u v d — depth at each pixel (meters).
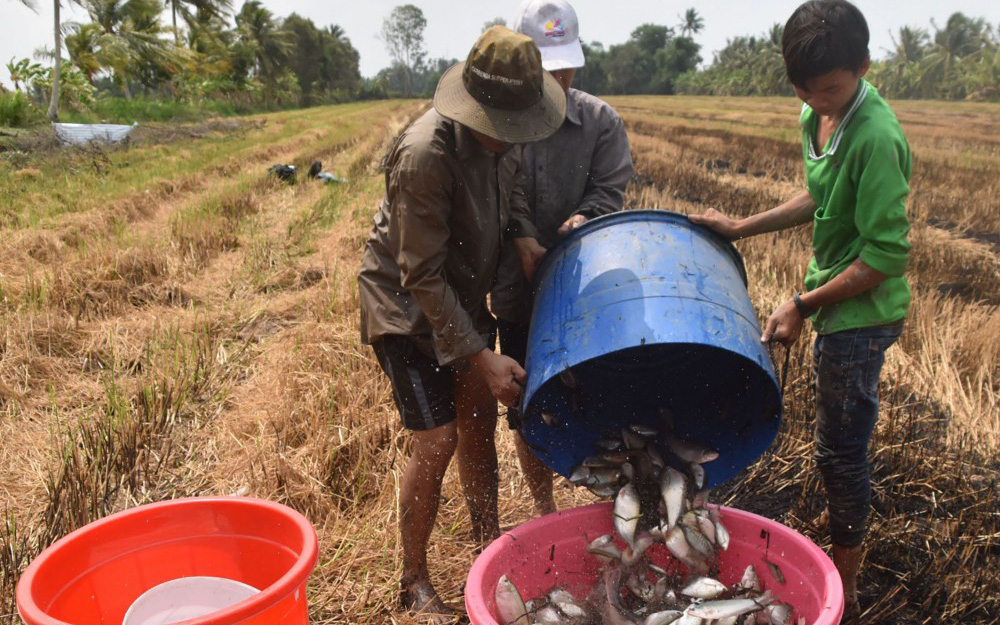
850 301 2.54
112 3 34.59
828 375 2.62
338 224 10.32
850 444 2.65
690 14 123.50
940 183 13.72
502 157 2.72
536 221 3.22
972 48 84.62
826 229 2.59
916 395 4.64
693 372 2.92
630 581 2.63
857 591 3.12
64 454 3.85
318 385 4.71
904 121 34.81
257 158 19.08
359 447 3.91
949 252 8.29
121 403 4.51
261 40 71.12
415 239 2.46
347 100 101.62
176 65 39.84
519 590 2.55
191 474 3.98
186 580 2.15
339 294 6.72
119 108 33.34
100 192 12.07
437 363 2.79
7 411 4.67
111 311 6.54
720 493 3.85
